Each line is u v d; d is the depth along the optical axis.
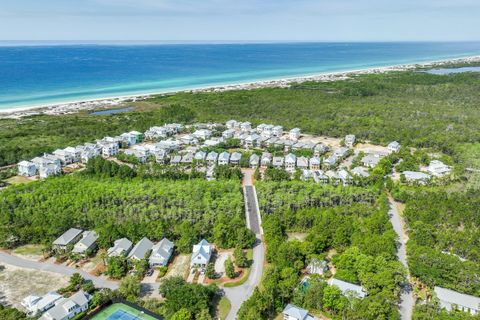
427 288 86.44
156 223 104.56
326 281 86.75
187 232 102.25
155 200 119.12
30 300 77.69
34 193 120.06
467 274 84.00
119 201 118.31
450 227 109.75
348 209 117.44
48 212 111.50
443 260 87.31
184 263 95.94
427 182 143.12
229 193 125.12
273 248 95.31
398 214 123.06
